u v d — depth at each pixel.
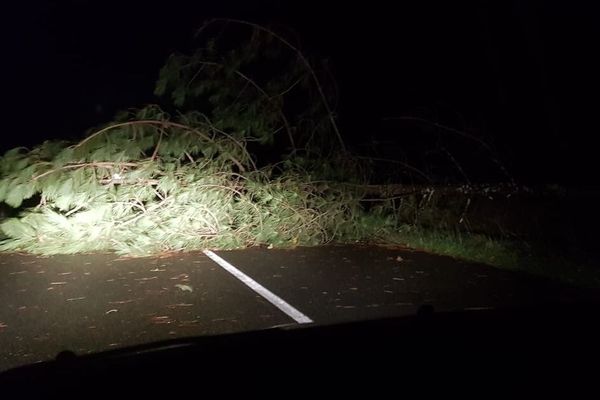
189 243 13.36
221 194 13.46
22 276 10.67
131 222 13.07
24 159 12.52
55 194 12.51
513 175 14.21
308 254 12.88
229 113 13.86
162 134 13.23
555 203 11.77
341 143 14.57
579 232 11.34
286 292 9.22
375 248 13.67
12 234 12.72
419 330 3.50
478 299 8.62
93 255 12.90
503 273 10.56
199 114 13.63
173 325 7.46
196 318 7.77
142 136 13.04
